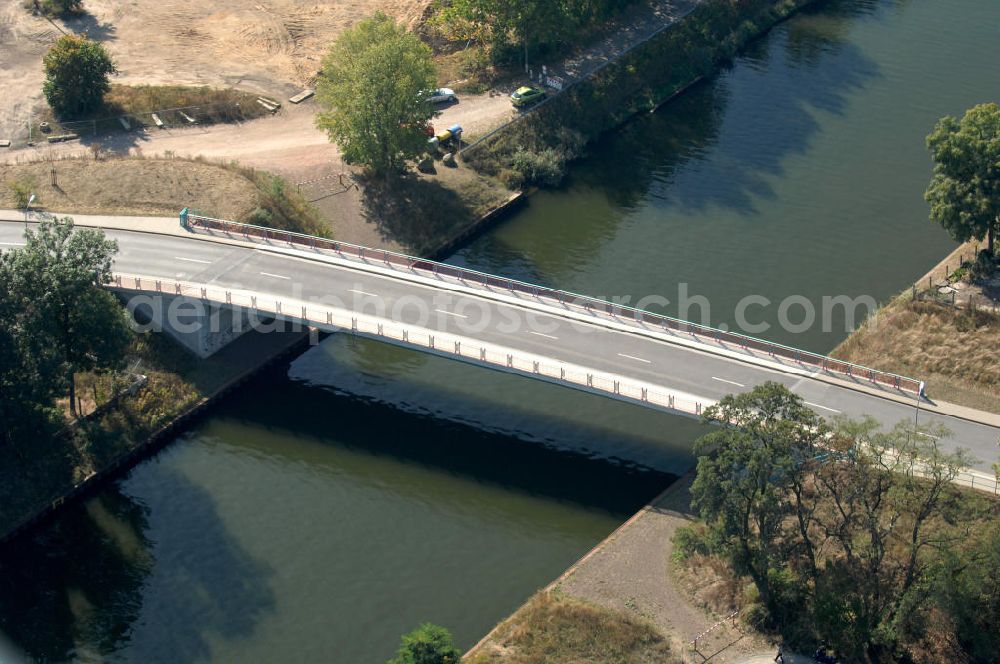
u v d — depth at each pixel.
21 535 108.31
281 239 132.62
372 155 142.75
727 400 95.25
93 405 117.44
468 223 144.88
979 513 98.81
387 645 96.56
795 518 102.00
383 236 141.75
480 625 98.00
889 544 98.94
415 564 103.50
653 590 98.31
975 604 93.31
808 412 94.12
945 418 109.69
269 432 118.00
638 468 112.38
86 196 139.38
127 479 113.38
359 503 109.81
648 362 114.31
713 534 95.06
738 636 94.25
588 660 92.56
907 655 93.25
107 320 110.94
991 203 123.31
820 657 91.88
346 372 124.81
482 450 114.94
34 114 155.88
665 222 145.25
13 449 111.62
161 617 99.81
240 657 96.19
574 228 145.25
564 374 110.88
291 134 156.62
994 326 120.25
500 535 106.19
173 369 122.00
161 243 131.25
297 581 102.25
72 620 100.12
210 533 107.12
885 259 137.00
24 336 106.50
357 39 144.88
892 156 154.12
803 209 145.75
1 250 125.44
